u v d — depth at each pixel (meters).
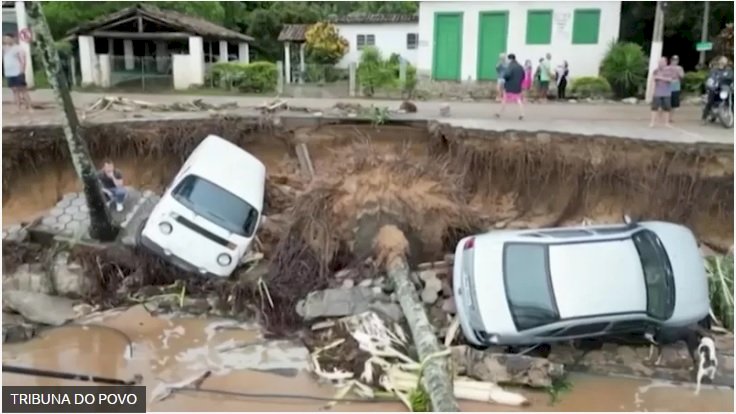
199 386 9.53
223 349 10.72
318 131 17.17
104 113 17.61
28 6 11.68
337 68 30.33
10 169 15.55
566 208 15.32
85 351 10.50
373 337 10.39
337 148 17.02
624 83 23.12
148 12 26.20
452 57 24.94
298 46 33.03
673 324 9.98
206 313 11.93
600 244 10.38
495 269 10.30
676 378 10.05
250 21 36.53
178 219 12.34
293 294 12.19
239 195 12.89
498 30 24.27
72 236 13.02
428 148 16.81
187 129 16.58
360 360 9.98
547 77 22.64
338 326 10.99
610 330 9.87
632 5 27.16
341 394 9.41
